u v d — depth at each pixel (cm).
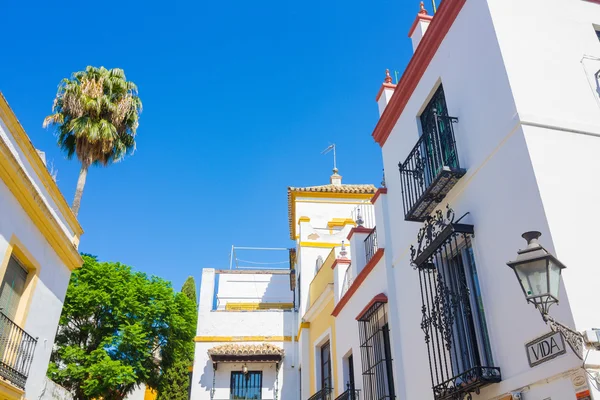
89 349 2136
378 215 1048
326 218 2075
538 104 617
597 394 438
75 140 2059
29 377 992
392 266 968
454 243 710
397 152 998
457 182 717
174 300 2458
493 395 583
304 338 1720
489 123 662
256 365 1925
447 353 727
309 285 1791
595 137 609
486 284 628
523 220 571
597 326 479
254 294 2469
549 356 502
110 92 2145
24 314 964
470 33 732
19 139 927
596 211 552
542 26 689
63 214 1157
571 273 504
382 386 946
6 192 877
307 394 1633
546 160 576
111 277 2261
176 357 2397
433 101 874
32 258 991
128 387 2205
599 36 723
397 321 920
